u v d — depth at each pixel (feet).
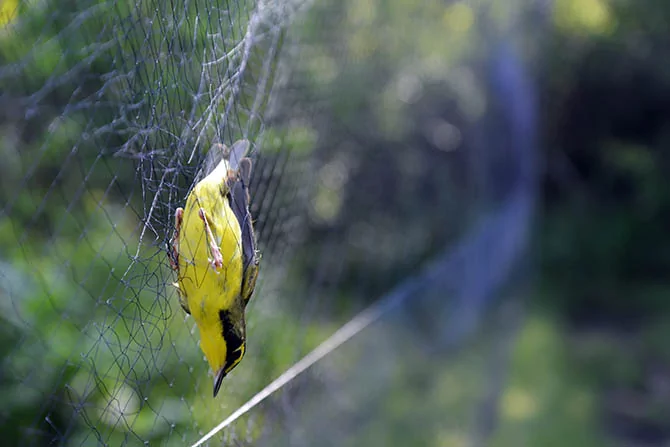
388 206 26.35
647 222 50.49
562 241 48.98
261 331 11.31
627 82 49.70
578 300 46.01
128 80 8.10
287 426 11.94
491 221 31.65
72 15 9.43
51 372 9.89
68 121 9.45
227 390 9.86
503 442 25.61
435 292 24.22
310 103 15.58
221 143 8.76
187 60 8.46
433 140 29.48
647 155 50.96
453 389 24.09
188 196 7.80
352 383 17.66
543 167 48.88
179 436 8.62
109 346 8.34
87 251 10.16
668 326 41.63
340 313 20.63
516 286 34.45
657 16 47.01
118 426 8.84
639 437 29.37
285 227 12.82
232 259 7.74
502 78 33.27
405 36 25.02
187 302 7.80
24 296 10.66
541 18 41.70
